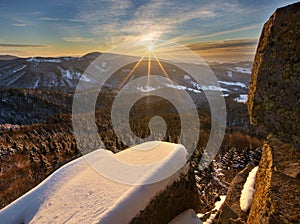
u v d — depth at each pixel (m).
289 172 2.07
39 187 3.82
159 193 3.26
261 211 2.03
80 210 3.04
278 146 2.38
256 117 2.29
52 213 3.21
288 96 2.05
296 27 1.95
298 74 1.96
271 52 2.12
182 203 3.83
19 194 10.03
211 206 5.02
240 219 3.01
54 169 12.20
